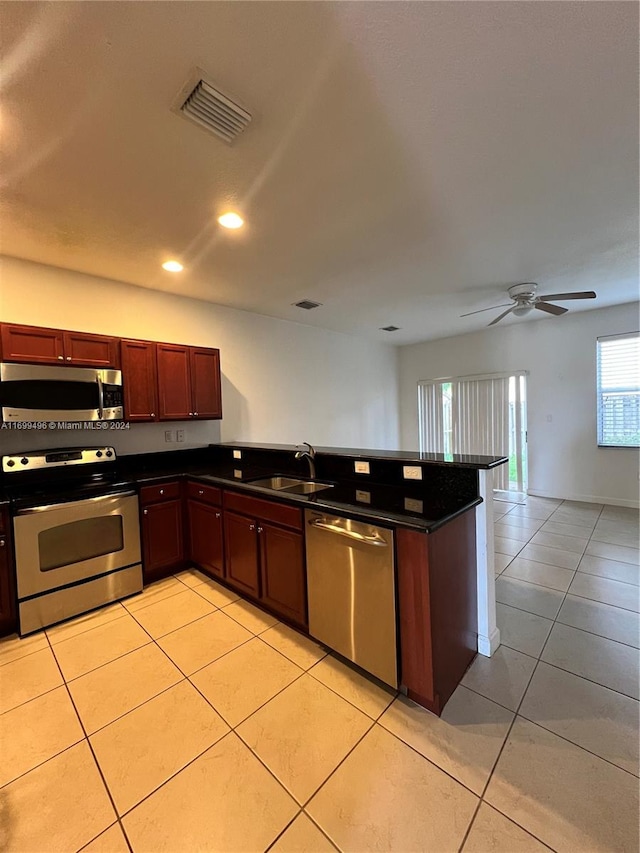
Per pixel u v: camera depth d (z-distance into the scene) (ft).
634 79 4.32
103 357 9.57
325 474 9.12
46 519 7.91
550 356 17.02
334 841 3.88
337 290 11.96
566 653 6.70
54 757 4.91
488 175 6.15
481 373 19.01
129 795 4.41
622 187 6.58
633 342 15.12
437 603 5.39
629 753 4.74
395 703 5.65
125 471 10.82
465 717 5.36
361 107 4.62
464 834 3.89
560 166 5.96
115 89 4.22
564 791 4.28
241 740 5.09
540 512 15.06
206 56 3.90
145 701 5.82
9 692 6.06
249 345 14.47
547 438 17.31
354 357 19.34
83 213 6.92
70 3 3.34
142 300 11.39
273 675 6.31
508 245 8.91
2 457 8.68
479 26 3.68
